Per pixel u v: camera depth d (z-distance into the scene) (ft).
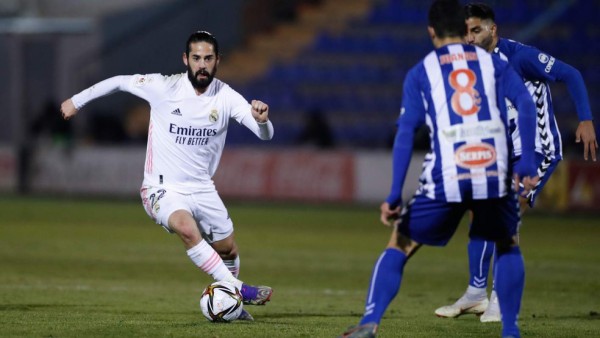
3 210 221.46
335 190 249.75
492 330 74.69
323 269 132.87
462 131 58.54
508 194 59.57
